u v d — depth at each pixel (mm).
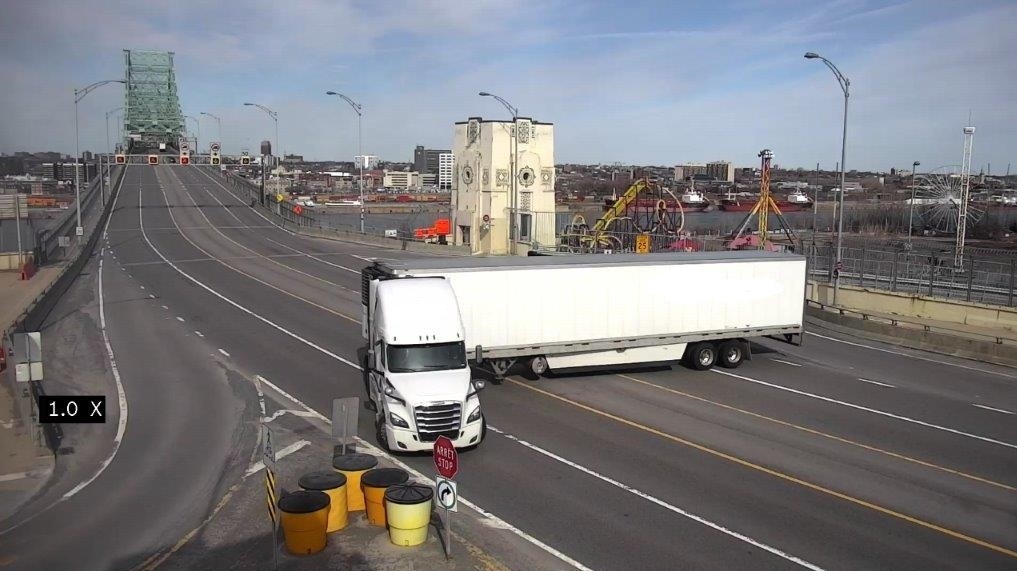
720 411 21141
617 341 24531
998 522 14055
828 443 18484
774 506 14633
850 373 26328
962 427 20031
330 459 17094
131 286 43188
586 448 17906
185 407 21203
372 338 21000
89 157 154500
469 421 17312
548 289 23516
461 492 15219
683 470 16516
